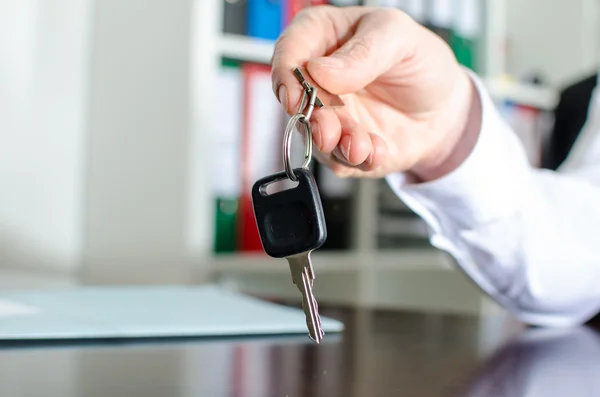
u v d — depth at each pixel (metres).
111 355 0.39
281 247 0.34
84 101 1.46
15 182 1.38
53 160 1.42
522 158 0.59
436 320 0.64
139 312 0.54
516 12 2.01
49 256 1.42
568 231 0.62
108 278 1.38
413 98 0.46
